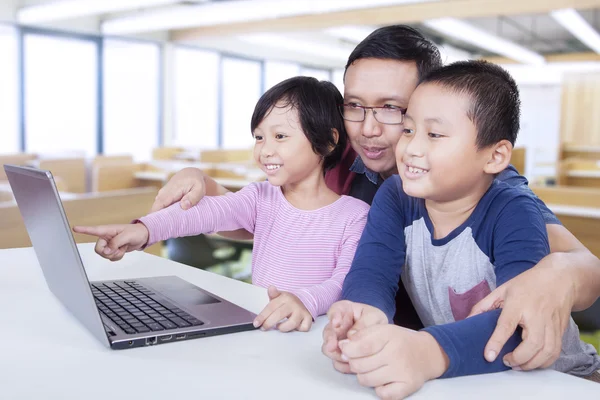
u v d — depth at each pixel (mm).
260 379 611
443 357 614
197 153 6945
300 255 1092
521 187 969
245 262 3072
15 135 6852
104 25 7348
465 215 875
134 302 844
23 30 6770
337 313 673
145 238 970
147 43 8289
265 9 5559
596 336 1941
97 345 697
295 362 660
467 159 787
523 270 748
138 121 8250
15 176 774
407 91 1078
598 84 10414
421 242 916
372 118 1101
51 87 7137
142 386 587
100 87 7637
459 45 11438
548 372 644
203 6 6070
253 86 10180
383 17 6211
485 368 631
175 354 676
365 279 836
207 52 9234
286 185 1158
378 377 566
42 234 759
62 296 829
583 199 2949
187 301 861
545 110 11727
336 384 602
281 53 10578
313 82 1114
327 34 10062
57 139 7246
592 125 10516
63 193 2645
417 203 936
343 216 1096
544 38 11242
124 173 4801
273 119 1067
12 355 664
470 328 644
